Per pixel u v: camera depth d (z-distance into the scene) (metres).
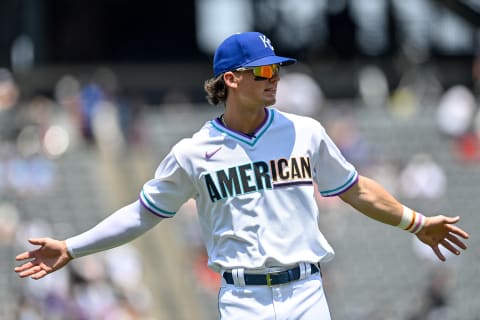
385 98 76.62
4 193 57.47
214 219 17.45
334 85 78.62
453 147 67.75
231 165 17.28
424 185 63.06
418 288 55.91
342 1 95.62
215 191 17.30
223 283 17.56
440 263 56.66
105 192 60.22
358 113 71.81
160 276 53.38
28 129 61.91
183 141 17.67
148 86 74.94
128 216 17.83
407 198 63.06
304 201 17.25
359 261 57.53
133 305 49.28
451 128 68.25
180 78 75.94
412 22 94.81
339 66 81.75
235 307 17.20
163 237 56.44
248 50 17.23
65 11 91.25
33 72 69.88
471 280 56.25
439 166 66.12
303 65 79.12
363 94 77.19
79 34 91.94
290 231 17.11
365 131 69.38
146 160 64.75
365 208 17.92
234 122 17.53
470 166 66.31
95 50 92.94
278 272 17.08
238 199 17.17
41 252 17.95
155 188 17.73
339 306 54.97
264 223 17.08
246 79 17.22
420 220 17.98
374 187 17.95
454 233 18.12
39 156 59.44
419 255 57.38
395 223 18.08
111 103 67.06
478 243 59.50
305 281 17.20
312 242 17.23
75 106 64.69
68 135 63.88
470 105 68.56
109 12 96.69
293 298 17.11
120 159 63.94
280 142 17.39
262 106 17.31
